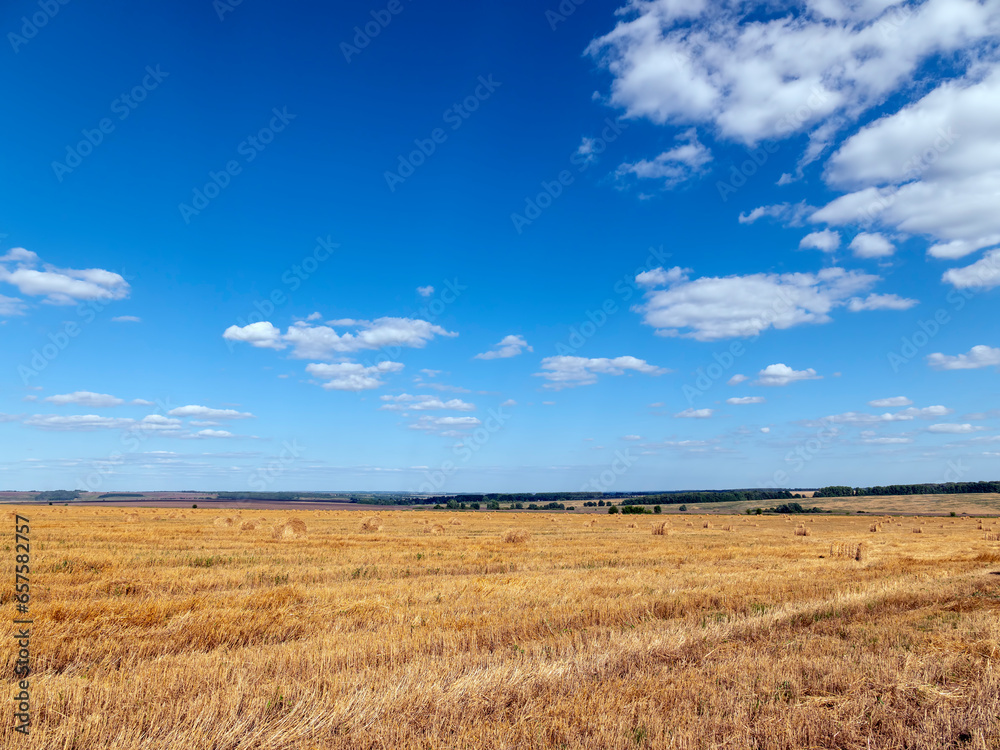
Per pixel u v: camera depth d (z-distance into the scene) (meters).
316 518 61.25
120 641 9.42
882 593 14.42
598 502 143.50
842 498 144.00
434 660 8.46
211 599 12.67
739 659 8.68
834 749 5.99
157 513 66.19
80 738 5.93
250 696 6.96
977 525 65.31
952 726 6.38
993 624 10.93
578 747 5.81
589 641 9.58
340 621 11.22
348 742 5.98
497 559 22.56
